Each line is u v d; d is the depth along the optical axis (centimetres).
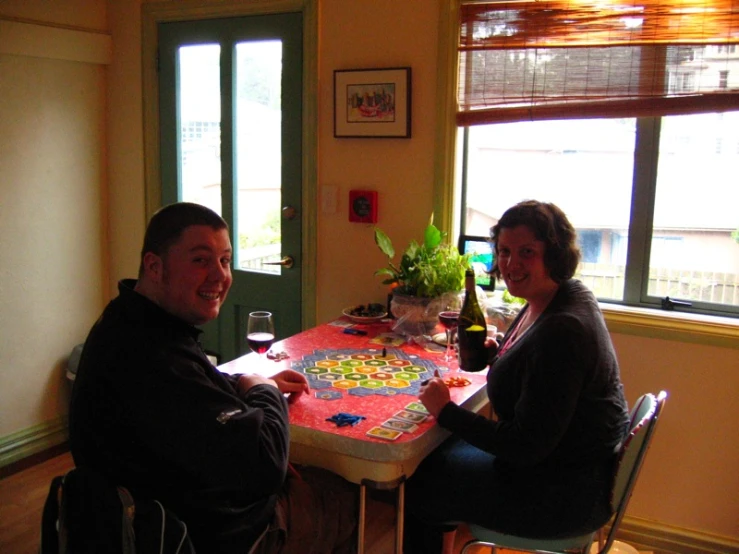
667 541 256
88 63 334
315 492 181
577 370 165
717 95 230
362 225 297
